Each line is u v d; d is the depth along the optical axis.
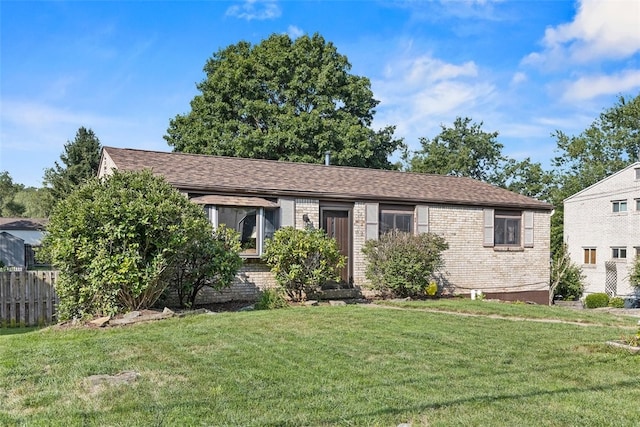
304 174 15.87
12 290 12.01
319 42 31.00
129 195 9.74
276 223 13.55
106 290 9.49
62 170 37.53
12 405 4.59
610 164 40.00
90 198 9.92
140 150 15.32
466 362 6.25
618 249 28.52
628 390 5.18
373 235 14.99
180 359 6.18
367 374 5.62
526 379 5.55
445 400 4.74
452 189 17.50
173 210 9.77
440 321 9.27
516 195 18.50
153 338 7.40
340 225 14.73
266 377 5.44
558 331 8.66
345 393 4.93
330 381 5.32
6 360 6.21
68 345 7.05
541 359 6.49
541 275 17.67
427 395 4.89
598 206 29.78
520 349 7.05
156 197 9.82
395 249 13.80
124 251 9.46
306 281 12.45
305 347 6.87
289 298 12.78
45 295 12.33
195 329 8.09
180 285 11.17
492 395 4.93
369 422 4.19
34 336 8.18
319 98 29.58
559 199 39.16
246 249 13.02
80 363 6.00
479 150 40.34
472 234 16.55
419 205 15.70
